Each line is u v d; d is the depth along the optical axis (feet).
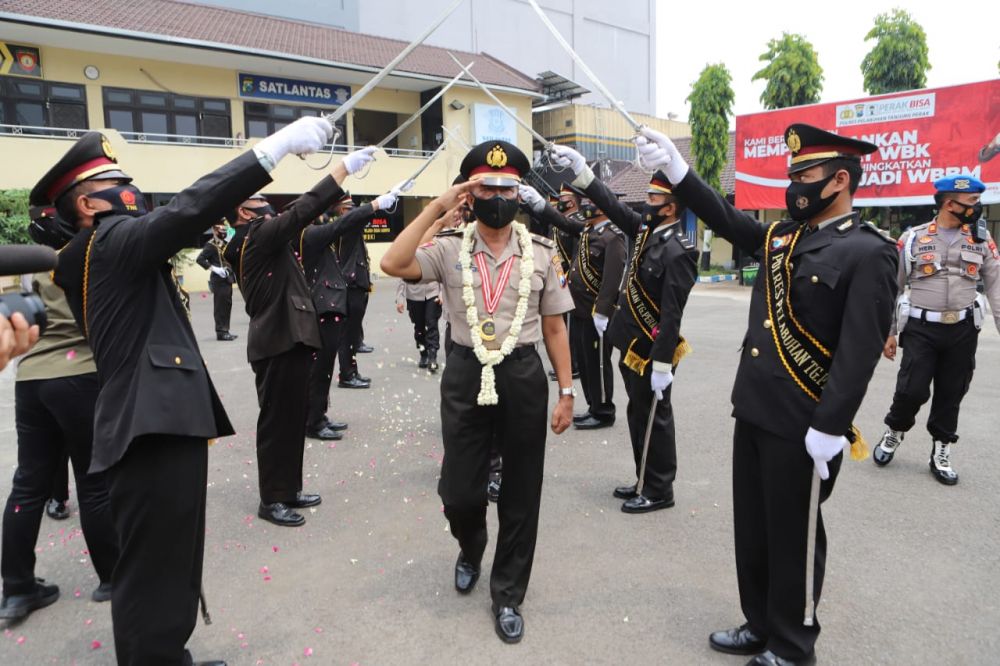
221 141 65.31
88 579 11.42
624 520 13.24
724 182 68.23
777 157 53.06
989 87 44.06
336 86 70.59
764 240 8.77
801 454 8.07
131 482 7.61
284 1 87.10
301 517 13.32
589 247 18.38
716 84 63.77
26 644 9.66
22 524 10.21
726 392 22.65
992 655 8.98
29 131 56.13
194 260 58.95
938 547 11.89
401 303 27.76
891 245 7.73
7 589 10.29
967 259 14.29
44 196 7.91
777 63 63.21
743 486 8.93
